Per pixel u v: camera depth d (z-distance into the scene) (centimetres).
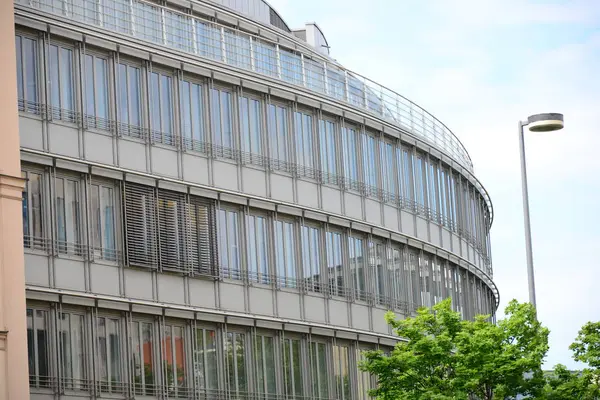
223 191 4528
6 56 3638
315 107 5006
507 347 3941
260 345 4631
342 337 4966
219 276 4481
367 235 5184
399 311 5303
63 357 3947
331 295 4941
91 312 4050
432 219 5647
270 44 5634
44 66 4034
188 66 4506
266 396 4609
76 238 4053
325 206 4975
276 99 4859
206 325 4441
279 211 4759
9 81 3631
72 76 4125
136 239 4219
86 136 4125
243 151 4669
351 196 5116
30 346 3866
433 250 5600
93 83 4181
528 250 3959
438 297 5644
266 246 4709
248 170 4672
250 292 4597
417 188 5562
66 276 3997
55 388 3903
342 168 5094
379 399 4100
